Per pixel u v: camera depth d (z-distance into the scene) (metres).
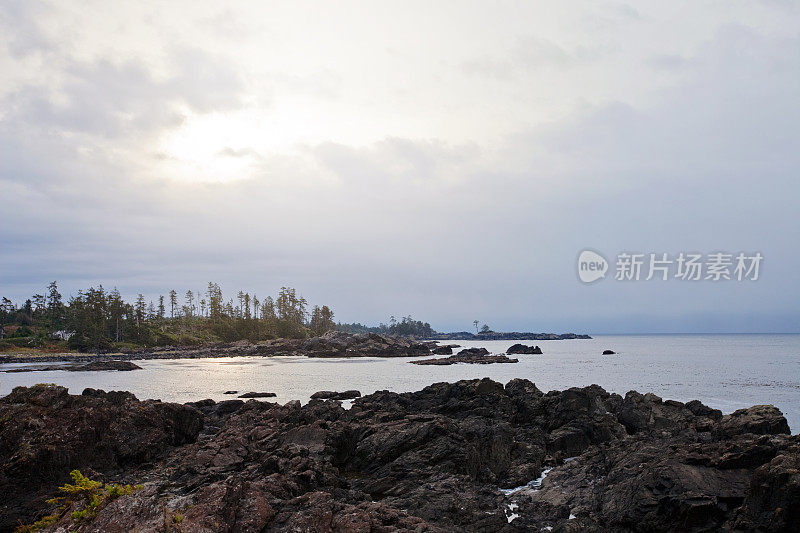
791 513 18.56
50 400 33.31
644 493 22.12
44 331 191.25
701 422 37.00
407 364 136.25
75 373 108.62
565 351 197.75
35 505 25.16
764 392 65.56
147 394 70.81
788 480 18.95
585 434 36.31
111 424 33.62
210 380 91.06
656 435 35.69
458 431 33.22
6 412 30.19
